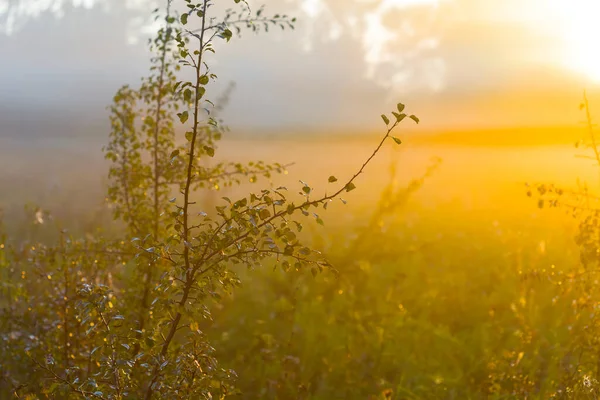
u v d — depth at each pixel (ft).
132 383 10.82
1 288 15.43
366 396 17.63
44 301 15.15
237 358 19.04
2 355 14.60
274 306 23.07
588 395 12.92
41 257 15.12
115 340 10.21
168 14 15.31
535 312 20.95
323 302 24.77
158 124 15.65
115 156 15.75
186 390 9.91
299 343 20.54
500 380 16.37
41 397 13.83
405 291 26.05
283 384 17.49
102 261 15.08
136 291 14.40
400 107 8.99
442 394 17.19
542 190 14.08
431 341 20.77
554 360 17.30
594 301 14.69
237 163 15.38
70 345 13.79
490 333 20.94
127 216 15.75
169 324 10.25
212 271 9.84
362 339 20.97
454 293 25.40
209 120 9.35
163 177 15.61
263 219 9.45
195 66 9.35
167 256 10.07
